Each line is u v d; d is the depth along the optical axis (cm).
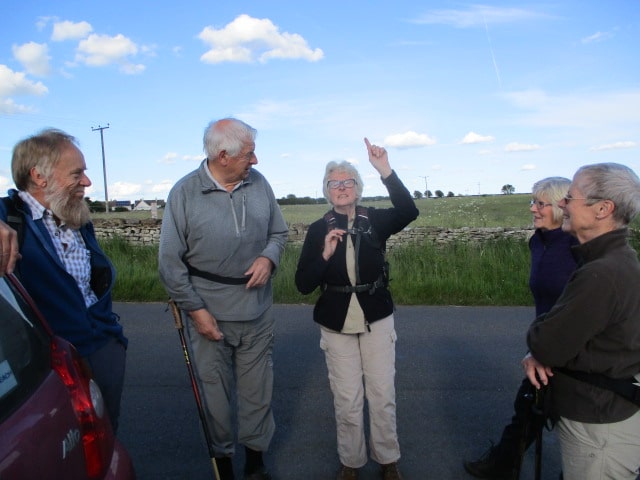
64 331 265
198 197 316
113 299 889
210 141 307
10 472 152
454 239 1255
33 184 265
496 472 346
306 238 354
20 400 172
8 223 254
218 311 323
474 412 449
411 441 402
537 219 310
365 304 335
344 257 336
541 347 225
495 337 653
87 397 204
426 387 501
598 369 221
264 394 343
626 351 219
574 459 232
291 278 916
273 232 349
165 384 513
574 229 232
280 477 359
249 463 344
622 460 223
